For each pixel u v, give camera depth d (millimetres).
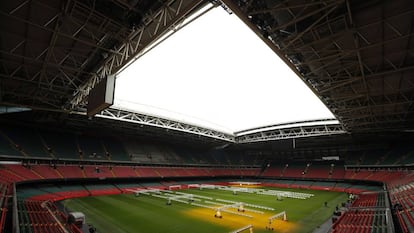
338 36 13734
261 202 28281
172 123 38906
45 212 17250
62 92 21656
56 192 29719
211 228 16453
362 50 14914
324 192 40312
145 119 35312
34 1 11359
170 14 12398
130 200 28203
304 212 22453
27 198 23078
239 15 11688
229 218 19344
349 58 16156
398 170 38719
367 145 49000
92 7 12039
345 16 12055
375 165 42844
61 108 25078
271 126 43406
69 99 23125
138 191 35156
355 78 17734
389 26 12289
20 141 32594
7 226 12133
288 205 26469
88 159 38031
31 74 18812
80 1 11867
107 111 31125
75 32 14023
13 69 17812
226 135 49219
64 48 15641
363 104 24703
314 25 12852
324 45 14828
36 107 23234
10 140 31500
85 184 35750
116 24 13297
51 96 23125
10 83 19688
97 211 21734
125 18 13070
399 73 17391
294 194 34875
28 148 32344
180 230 16000
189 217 19625
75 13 12539
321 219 19438
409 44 13922
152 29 13719
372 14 11719
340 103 24344
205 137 47625
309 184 49344
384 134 39406
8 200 16859
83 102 23328
